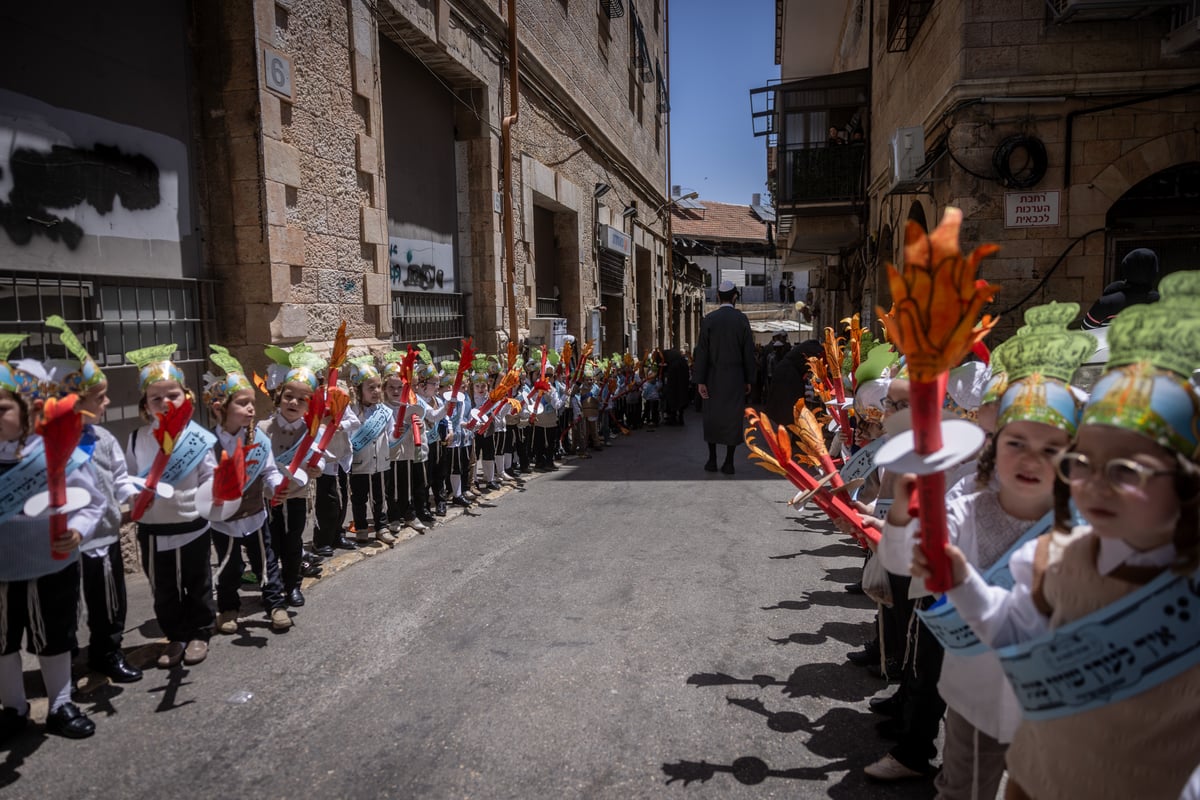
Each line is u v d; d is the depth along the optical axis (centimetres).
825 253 2069
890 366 356
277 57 693
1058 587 159
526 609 478
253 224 679
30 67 522
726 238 4662
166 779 300
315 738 328
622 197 2138
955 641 200
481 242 1202
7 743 327
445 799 284
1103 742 156
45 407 292
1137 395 138
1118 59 825
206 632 408
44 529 324
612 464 1132
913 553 170
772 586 523
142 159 614
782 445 278
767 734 327
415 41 998
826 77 1575
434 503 772
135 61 609
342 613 475
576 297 1675
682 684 374
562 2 1563
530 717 343
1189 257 861
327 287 779
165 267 636
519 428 1012
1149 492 136
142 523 398
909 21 1079
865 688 369
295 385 471
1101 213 844
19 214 512
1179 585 142
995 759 228
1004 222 858
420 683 379
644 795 284
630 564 575
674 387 1792
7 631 323
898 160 960
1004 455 186
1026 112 848
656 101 2698
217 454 446
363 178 852
